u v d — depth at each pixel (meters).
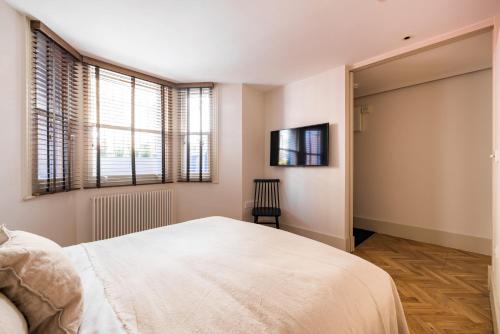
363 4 1.66
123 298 0.82
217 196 3.34
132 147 2.84
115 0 1.61
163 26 1.92
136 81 2.88
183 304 0.79
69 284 0.67
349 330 0.76
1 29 1.60
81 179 2.41
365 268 1.07
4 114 1.63
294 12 1.75
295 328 0.69
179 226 1.71
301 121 3.17
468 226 2.81
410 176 3.26
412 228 3.21
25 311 0.60
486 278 2.10
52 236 2.05
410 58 2.52
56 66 2.09
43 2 1.62
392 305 0.98
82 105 2.42
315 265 1.06
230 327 0.68
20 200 1.74
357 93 3.65
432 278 2.11
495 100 1.71
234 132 3.33
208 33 2.03
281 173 3.44
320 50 2.34
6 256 0.58
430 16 1.79
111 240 1.42
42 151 1.95
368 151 3.68
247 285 0.90
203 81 3.22
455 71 2.82
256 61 2.59
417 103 3.20
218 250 1.26
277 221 3.14
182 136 3.32
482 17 1.80
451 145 2.93
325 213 2.92
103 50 2.31
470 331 1.45
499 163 1.46
